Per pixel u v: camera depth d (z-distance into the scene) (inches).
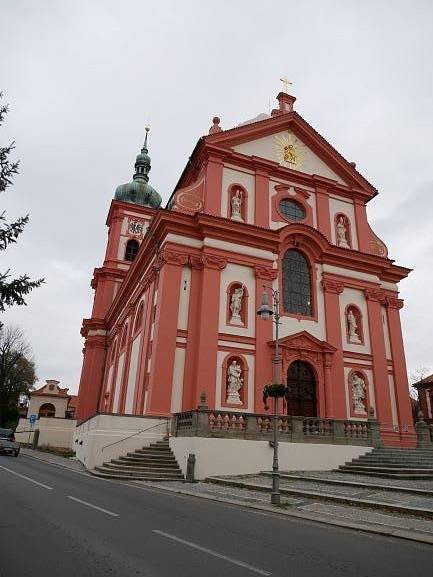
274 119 1146.7
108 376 1590.8
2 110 454.6
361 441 776.3
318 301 1023.0
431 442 845.2
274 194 1091.9
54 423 1642.5
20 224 437.1
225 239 963.3
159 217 939.3
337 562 242.7
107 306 1763.0
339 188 1173.1
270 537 296.2
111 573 204.1
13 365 2411.4
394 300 1125.1
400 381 1043.3
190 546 259.3
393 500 438.0
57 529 284.5
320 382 946.1
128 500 425.4
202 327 870.4
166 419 794.2
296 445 725.3
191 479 631.2
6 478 560.4
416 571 232.2
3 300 418.6
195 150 1085.1
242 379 880.9
